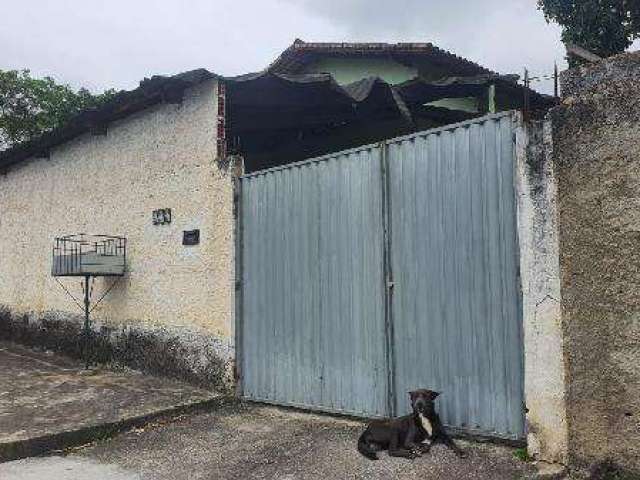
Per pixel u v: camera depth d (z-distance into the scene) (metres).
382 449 4.80
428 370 5.12
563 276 4.18
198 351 7.40
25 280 11.77
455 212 4.98
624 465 3.85
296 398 6.29
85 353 9.24
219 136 7.27
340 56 11.37
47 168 11.29
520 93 9.00
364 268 5.69
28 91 18.55
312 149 10.54
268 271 6.67
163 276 8.09
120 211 9.08
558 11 13.02
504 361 4.61
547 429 4.23
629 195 3.90
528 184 4.41
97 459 5.18
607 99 4.02
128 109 8.68
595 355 4.01
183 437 5.65
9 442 5.19
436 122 10.54
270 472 4.62
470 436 4.81
